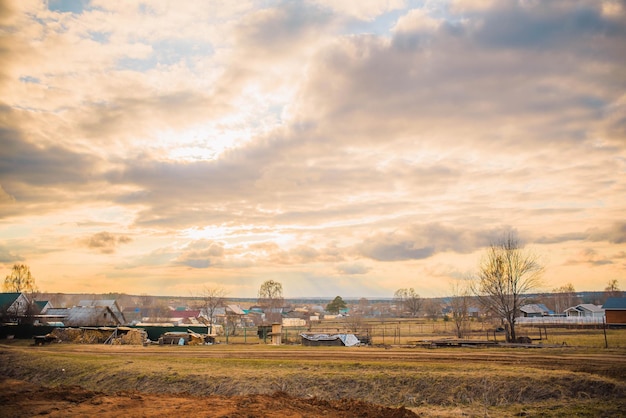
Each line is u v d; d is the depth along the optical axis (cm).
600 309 9844
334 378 2673
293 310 15600
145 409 1764
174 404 1861
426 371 2647
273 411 1716
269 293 13262
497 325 7412
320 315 16225
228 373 2873
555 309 12738
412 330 7212
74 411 1744
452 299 6319
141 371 3048
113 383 2977
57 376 3288
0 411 1762
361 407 1880
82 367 3322
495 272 4606
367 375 2667
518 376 2428
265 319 11631
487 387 2373
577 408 2091
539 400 2247
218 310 11750
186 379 2845
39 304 8088
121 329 5834
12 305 7131
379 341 4988
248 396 2011
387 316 17750
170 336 5316
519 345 3812
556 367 2708
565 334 5300
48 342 5284
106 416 1656
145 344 5294
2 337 6031
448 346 3991
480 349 3641
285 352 3734
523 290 4519
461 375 2516
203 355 3706
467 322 6769
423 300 16850
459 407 2256
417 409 2242
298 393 2591
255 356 3541
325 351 3716
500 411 2120
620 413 1991
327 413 1758
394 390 2508
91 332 5678
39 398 2002
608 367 2650
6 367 3584
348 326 8650
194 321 10044
